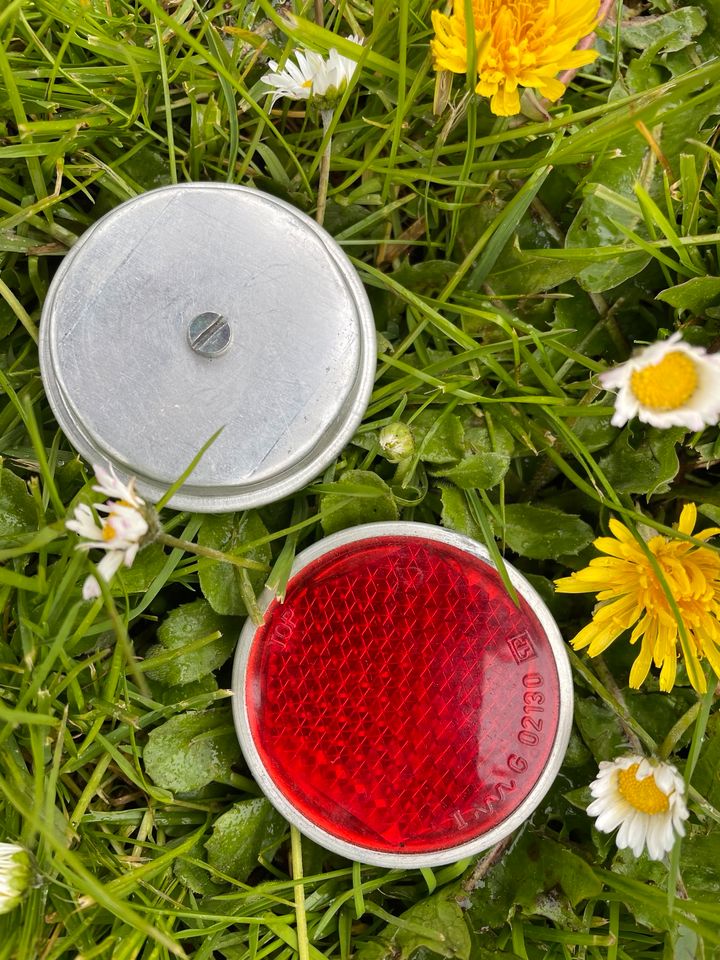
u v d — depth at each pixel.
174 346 0.19
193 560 0.20
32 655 0.19
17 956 0.19
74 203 0.21
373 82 0.21
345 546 0.19
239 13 0.21
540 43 0.18
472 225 0.21
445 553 0.19
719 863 0.21
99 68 0.20
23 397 0.19
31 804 0.19
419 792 0.19
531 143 0.21
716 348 0.21
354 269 0.19
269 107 0.21
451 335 0.21
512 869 0.21
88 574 0.20
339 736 0.19
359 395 0.19
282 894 0.21
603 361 0.22
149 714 0.20
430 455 0.21
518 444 0.21
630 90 0.21
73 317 0.19
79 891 0.19
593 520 0.22
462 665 0.19
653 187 0.21
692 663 0.19
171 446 0.19
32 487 0.19
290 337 0.19
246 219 0.19
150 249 0.19
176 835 0.21
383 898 0.22
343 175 0.22
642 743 0.21
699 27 0.22
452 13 0.20
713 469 0.22
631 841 0.19
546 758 0.19
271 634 0.19
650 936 0.21
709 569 0.19
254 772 0.19
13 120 0.21
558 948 0.21
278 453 0.19
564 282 0.22
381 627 0.19
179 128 0.22
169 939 0.18
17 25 0.20
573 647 0.21
